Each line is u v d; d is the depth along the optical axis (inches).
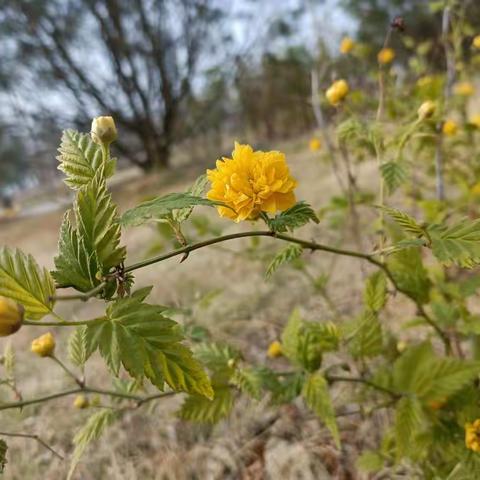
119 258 6.9
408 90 21.0
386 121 18.0
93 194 7.1
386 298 13.5
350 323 13.8
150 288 6.8
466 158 22.0
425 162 22.0
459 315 14.1
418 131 17.1
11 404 10.6
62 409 20.7
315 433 18.0
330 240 30.6
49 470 17.9
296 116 80.4
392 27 16.4
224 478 17.0
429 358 13.4
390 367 16.3
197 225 19.2
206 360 13.2
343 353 19.5
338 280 27.3
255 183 7.9
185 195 7.3
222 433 18.8
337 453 16.9
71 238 7.1
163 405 20.0
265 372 13.1
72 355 11.6
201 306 17.6
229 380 13.3
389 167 12.6
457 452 12.0
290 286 28.3
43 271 6.8
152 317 6.5
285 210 8.3
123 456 18.2
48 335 11.6
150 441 18.8
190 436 18.9
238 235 7.9
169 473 17.2
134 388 13.3
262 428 18.7
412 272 13.2
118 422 19.6
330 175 46.8
